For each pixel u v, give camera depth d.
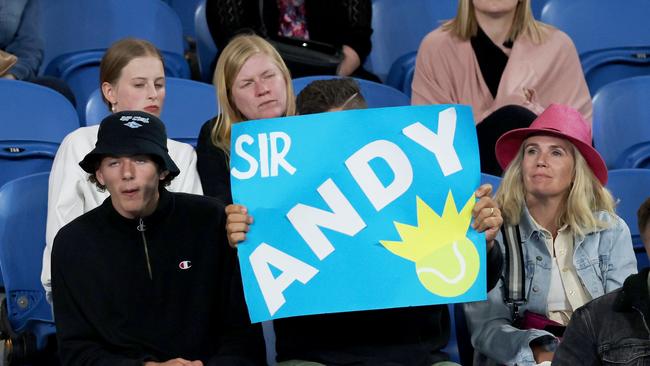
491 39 18.69
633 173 15.21
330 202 10.52
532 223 12.48
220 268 11.06
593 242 12.48
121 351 10.71
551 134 12.64
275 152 10.61
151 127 10.64
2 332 13.80
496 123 16.39
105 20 19.66
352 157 10.59
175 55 19.89
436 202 10.55
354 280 10.41
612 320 9.52
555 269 12.47
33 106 16.23
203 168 13.14
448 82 18.73
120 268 10.78
